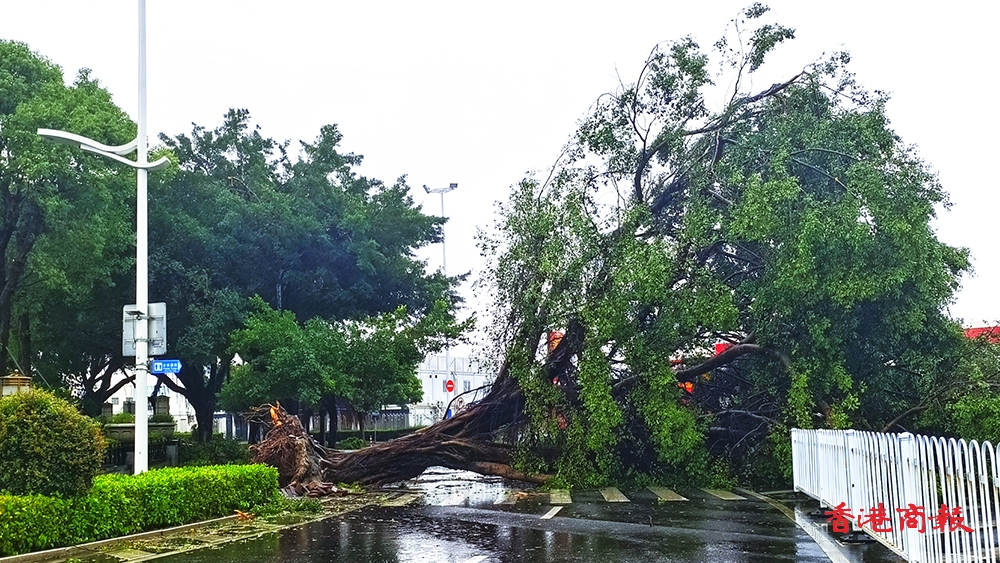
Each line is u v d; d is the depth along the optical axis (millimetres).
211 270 27562
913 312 16281
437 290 31766
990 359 17750
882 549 9891
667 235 19625
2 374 23625
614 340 18422
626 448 19922
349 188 32656
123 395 50656
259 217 27703
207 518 13312
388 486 20578
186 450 27078
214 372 32000
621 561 9578
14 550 9891
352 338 24234
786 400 18031
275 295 29031
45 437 10578
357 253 28812
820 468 12609
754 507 14742
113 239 24109
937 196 17250
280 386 22625
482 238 20688
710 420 18578
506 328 20500
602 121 19406
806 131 17594
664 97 19344
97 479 11969
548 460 20312
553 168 19953
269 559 9977
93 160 21547
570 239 18672
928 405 17359
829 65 18609
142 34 15109
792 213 16703
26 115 20547
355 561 9781
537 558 9852
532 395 19453
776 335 17766
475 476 24141
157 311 14461
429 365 47000
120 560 9992
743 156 18141
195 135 30391
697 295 17688
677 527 12383
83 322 26906
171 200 27656
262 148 31672
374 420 43938
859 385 17422
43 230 22188
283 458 17828
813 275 16156
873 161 16766
